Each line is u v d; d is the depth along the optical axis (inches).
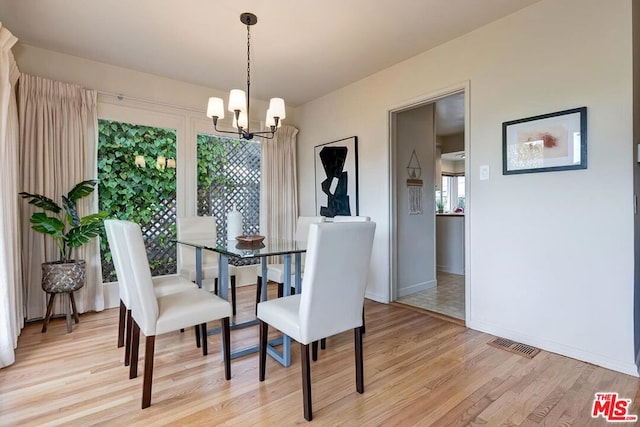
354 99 151.9
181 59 128.0
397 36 110.3
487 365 83.5
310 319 63.6
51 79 121.4
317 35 109.3
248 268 171.3
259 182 179.6
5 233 87.5
